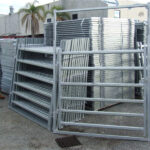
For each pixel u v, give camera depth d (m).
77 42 4.61
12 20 31.98
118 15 18.73
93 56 5.18
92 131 4.34
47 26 6.82
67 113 4.50
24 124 4.74
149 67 3.68
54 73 4.24
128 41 5.98
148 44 3.64
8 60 7.05
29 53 5.96
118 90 5.88
